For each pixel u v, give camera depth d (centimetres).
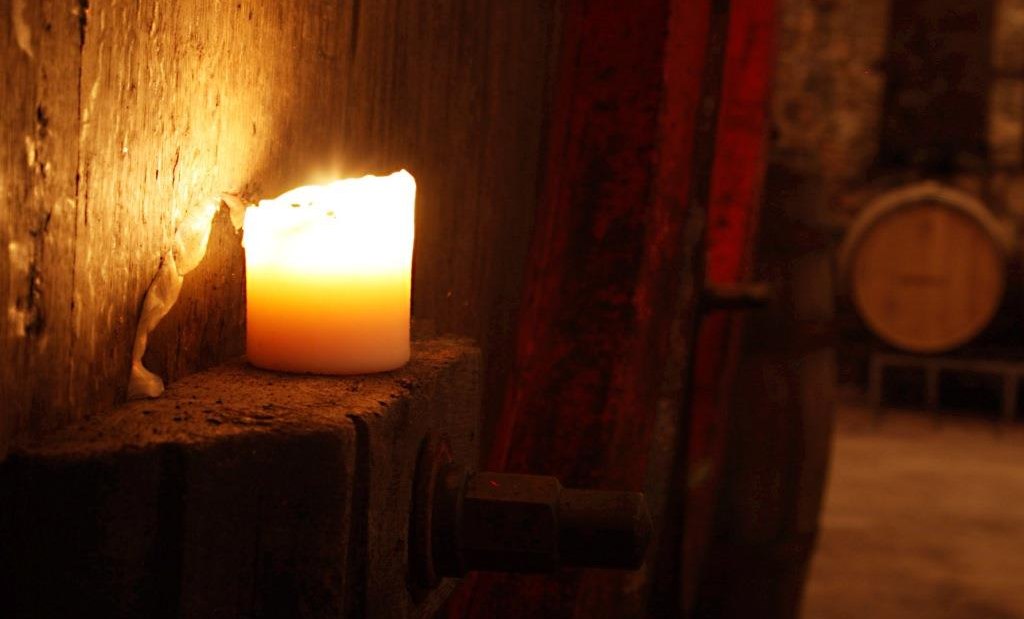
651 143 125
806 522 246
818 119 691
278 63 98
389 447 86
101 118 82
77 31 80
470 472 93
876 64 684
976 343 670
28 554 78
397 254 92
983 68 673
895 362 641
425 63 122
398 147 117
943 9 675
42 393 79
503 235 145
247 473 80
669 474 144
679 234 134
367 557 84
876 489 511
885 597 381
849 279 636
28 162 78
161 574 79
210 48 90
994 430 627
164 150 87
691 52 131
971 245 619
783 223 246
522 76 148
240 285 97
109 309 84
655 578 204
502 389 149
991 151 675
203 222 89
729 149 205
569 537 90
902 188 658
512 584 124
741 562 244
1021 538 447
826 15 686
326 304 90
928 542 439
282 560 81
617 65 126
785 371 242
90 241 82
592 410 124
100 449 78
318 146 104
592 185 126
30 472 77
